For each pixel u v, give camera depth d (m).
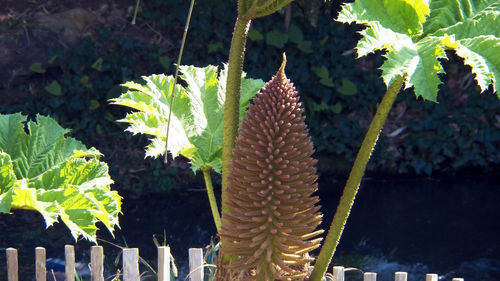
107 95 8.13
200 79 2.97
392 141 9.06
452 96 9.20
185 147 2.72
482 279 5.86
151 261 6.05
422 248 6.55
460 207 7.82
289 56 8.89
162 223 7.20
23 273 5.64
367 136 2.13
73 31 8.46
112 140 8.28
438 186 8.62
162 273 3.08
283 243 2.08
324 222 7.33
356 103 9.05
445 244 6.67
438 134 9.03
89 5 8.76
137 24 8.80
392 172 8.95
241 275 2.13
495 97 9.07
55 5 8.62
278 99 1.98
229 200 2.07
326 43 9.02
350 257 6.28
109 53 8.50
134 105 2.77
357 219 7.38
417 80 1.84
